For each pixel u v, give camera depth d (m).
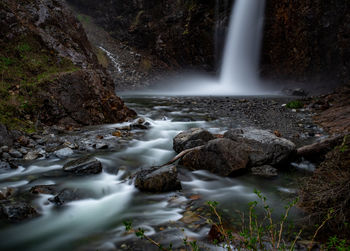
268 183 4.76
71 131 7.68
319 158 5.60
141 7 31.45
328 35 17.70
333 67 17.72
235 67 24.84
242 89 23.47
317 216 3.24
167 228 3.26
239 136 5.91
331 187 3.35
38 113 7.51
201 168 5.36
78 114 8.41
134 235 3.13
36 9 11.13
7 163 5.12
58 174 4.85
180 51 28.06
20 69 8.35
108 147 6.59
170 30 28.80
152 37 30.52
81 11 33.81
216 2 25.34
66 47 10.71
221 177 5.02
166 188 4.36
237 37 24.36
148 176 4.41
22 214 3.46
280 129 8.36
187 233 3.12
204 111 11.77
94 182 4.62
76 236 3.16
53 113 7.84
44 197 3.98
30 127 7.03
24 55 8.87
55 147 6.16
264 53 22.89
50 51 9.75
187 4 27.92
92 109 8.85
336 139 5.42
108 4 33.16
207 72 26.64
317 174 3.91
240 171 5.18
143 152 6.43
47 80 8.18
